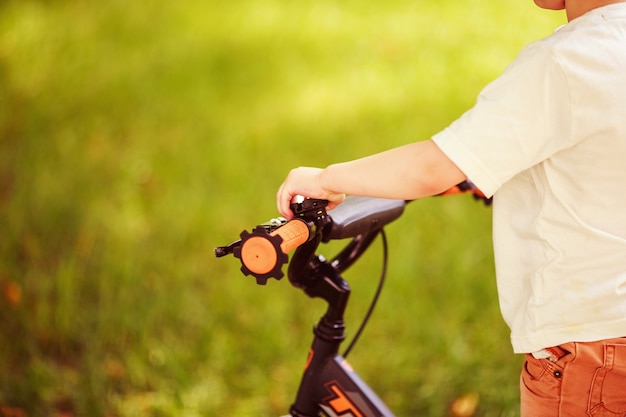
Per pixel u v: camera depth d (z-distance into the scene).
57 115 4.50
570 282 1.32
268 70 4.95
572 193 1.30
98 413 2.57
